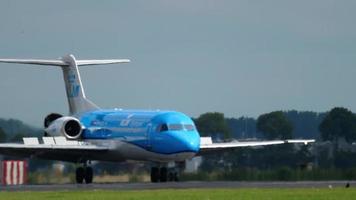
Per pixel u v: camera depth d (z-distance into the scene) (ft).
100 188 420.36
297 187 417.28
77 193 370.73
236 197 344.08
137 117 519.60
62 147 506.07
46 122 563.48
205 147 529.86
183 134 500.74
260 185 443.73
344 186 427.74
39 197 349.82
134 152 515.91
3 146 496.64
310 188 403.13
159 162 514.68
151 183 494.18
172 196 350.02
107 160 536.42
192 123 512.22
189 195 354.54
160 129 503.20
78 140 538.06
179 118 508.12
